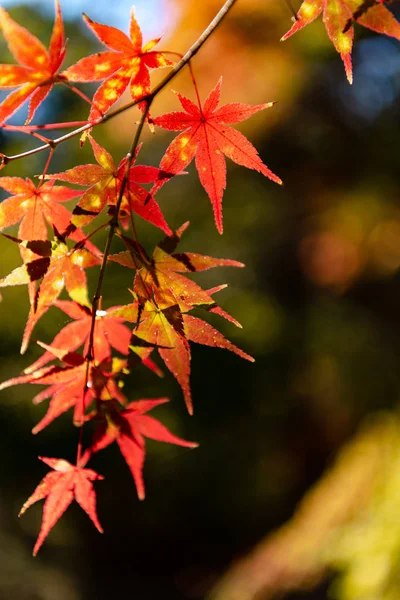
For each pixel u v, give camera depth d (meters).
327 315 7.60
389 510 2.41
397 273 6.49
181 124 0.78
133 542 7.60
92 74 0.72
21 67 0.67
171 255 0.77
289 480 8.06
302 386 7.79
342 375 7.30
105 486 7.35
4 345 6.88
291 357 7.83
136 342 0.78
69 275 0.83
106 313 0.79
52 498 0.85
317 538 2.74
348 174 6.41
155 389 7.26
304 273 7.64
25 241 0.78
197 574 7.67
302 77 5.49
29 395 6.93
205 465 7.70
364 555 2.38
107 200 0.78
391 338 7.12
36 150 0.72
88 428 7.04
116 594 7.04
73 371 0.84
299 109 5.95
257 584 2.94
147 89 0.76
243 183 7.21
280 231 7.54
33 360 6.91
